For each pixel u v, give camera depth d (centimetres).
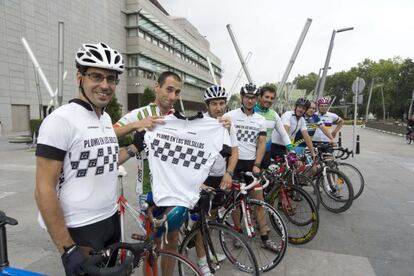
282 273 299
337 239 379
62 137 154
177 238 249
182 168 228
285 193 382
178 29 4862
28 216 443
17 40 2316
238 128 355
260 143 360
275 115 405
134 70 3838
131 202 513
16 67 2319
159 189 225
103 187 176
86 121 168
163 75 263
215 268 274
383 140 1859
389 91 6244
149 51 4006
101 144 173
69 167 162
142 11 3744
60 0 2717
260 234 337
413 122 1652
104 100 173
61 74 1251
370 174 768
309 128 556
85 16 3045
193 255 326
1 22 2189
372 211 484
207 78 6650
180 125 233
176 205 222
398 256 335
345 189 475
